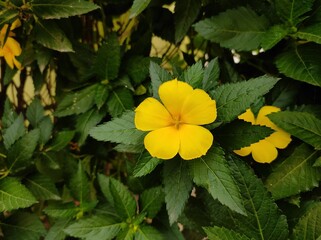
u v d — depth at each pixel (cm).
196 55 32
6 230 27
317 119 22
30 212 30
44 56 27
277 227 21
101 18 30
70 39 27
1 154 26
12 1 24
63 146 28
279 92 25
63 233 26
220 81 27
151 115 19
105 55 26
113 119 21
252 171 21
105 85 27
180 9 25
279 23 24
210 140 18
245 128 21
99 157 31
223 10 26
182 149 18
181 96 18
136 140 20
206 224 25
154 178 26
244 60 28
